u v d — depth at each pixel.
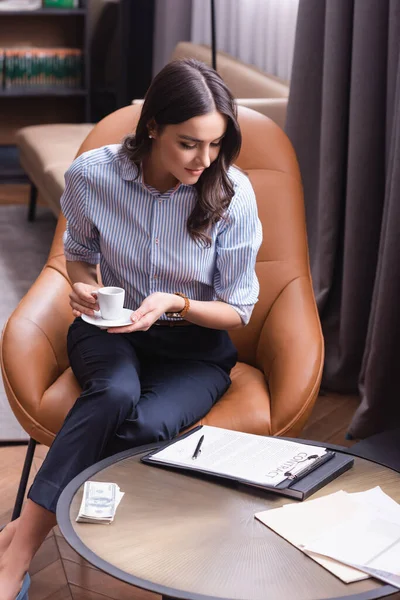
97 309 1.94
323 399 3.03
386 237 2.55
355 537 1.36
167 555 1.33
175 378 1.99
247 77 3.94
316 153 3.08
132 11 6.04
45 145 4.54
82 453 1.76
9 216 5.07
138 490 1.52
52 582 2.01
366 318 2.95
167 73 1.82
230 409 2.00
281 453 1.62
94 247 2.15
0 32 5.77
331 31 2.83
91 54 6.27
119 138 2.38
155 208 2.01
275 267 2.31
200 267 2.04
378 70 2.72
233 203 2.00
